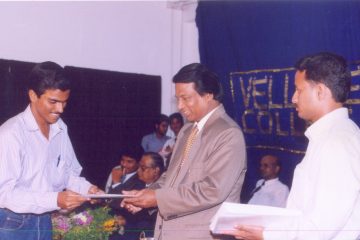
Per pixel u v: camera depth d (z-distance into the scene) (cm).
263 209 149
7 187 195
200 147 203
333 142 145
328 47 420
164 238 203
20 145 198
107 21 572
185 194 195
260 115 503
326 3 419
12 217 198
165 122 579
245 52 515
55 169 220
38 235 205
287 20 462
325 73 153
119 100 579
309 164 151
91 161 558
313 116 157
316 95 154
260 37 495
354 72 398
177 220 201
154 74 612
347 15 402
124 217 265
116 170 406
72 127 543
